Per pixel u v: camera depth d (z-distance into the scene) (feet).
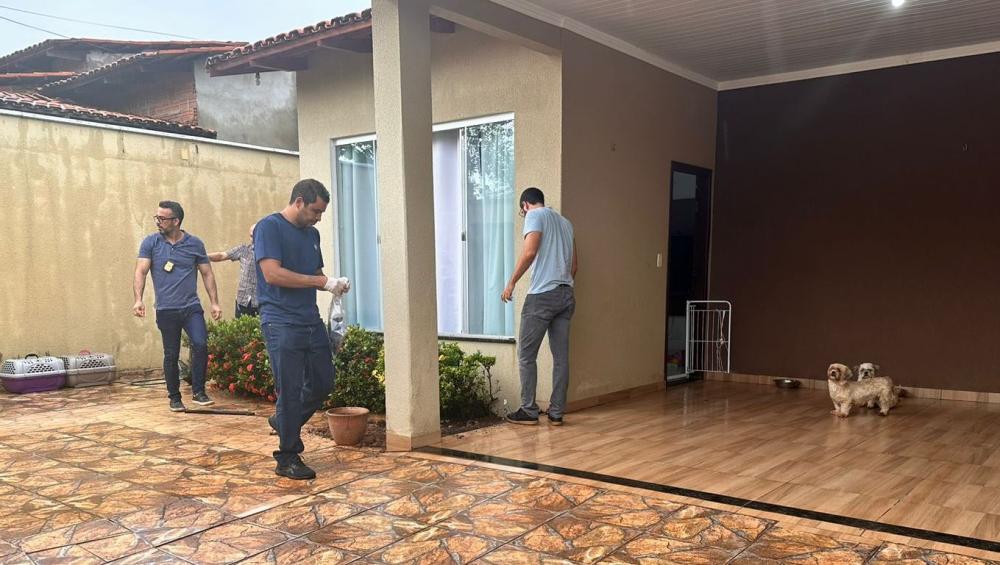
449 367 16.20
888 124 19.58
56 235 22.30
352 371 16.92
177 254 17.33
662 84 19.97
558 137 16.31
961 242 18.65
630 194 18.89
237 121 31.94
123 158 23.88
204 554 8.54
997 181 18.08
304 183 11.55
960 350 18.79
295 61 21.03
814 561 8.26
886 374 19.85
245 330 19.38
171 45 34.27
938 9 15.67
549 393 16.76
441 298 19.12
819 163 20.76
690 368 22.76
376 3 12.99
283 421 11.43
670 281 23.52
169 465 12.45
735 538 8.98
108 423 16.08
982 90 18.20
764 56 19.52
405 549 8.68
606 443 14.01
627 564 8.20
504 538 9.02
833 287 20.63
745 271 22.20
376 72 13.15
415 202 13.15
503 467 12.21
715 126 22.61
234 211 27.22
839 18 16.33
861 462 12.66
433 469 12.09
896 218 19.56
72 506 10.28
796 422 16.15
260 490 10.98
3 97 22.95
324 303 21.84
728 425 15.75
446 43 18.25
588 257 17.42
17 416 16.92
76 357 21.43
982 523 9.53
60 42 34.88
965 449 13.65
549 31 15.85
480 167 18.15
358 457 12.96
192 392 18.71
